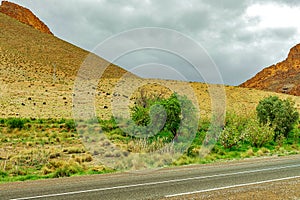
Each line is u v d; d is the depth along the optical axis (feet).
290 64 626.23
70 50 355.36
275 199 23.26
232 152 69.56
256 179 32.32
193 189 27.32
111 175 38.81
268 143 84.69
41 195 25.99
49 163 51.88
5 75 204.54
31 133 86.28
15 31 361.10
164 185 29.53
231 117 87.10
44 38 372.38
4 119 98.73
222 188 27.66
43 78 224.33
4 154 63.46
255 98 231.91
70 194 26.13
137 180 33.22
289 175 34.88
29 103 142.10
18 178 42.19
